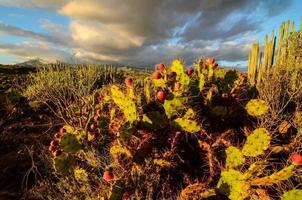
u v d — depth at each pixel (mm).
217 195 1388
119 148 1514
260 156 1495
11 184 1890
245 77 2098
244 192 1288
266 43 3184
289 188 1393
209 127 1617
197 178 1437
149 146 1535
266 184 1277
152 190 1474
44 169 1928
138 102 1675
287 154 1597
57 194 1696
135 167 1518
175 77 1756
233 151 1378
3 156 2246
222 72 1894
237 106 1759
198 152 1585
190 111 1535
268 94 2031
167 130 1567
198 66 1886
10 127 2801
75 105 2486
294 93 1968
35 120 3004
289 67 2836
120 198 1420
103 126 1890
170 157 1503
